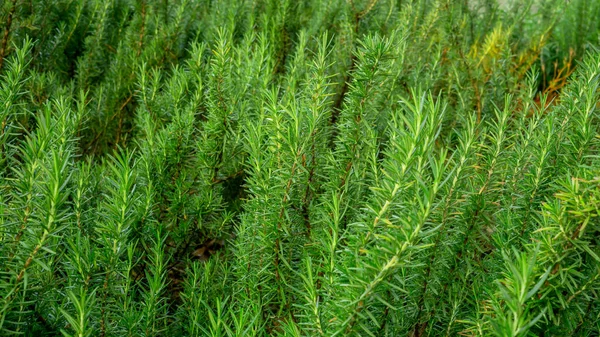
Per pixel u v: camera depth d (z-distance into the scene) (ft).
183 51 7.07
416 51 6.61
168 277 4.24
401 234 2.47
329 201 3.27
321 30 7.00
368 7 7.22
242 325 2.66
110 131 5.99
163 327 3.52
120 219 3.00
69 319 2.62
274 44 6.60
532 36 9.23
